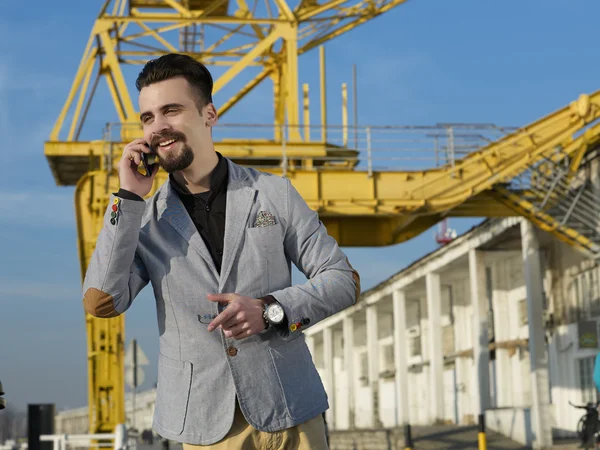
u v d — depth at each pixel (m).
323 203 25.25
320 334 63.44
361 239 27.38
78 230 25.45
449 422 42.47
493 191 26.41
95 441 26.12
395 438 31.95
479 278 32.88
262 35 33.03
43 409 11.28
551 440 27.36
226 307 3.06
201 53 33.47
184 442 3.12
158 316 3.23
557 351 31.22
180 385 3.13
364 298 48.75
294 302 3.06
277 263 3.22
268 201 3.26
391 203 25.27
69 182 31.41
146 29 31.73
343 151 27.25
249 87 33.94
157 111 3.14
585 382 29.25
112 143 25.56
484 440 19.56
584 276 29.22
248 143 26.31
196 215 3.26
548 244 32.09
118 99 30.89
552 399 31.58
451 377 42.81
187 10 29.70
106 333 27.03
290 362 3.16
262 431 3.11
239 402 3.08
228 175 3.30
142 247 3.21
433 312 37.84
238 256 3.18
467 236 33.06
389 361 55.28
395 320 42.88
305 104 28.83
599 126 25.92
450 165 25.70
